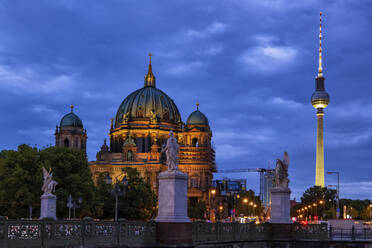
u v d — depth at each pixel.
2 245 31.33
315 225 58.09
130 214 137.50
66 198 103.19
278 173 56.03
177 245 35.03
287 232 54.66
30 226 32.94
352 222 82.75
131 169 144.75
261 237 53.16
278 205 55.38
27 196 97.12
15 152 103.94
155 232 35.97
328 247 54.75
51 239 33.81
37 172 100.00
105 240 36.34
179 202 36.34
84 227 35.41
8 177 100.56
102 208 133.12
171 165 36.59
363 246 55.44
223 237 46.88
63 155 108.81
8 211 100.56
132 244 36.03
